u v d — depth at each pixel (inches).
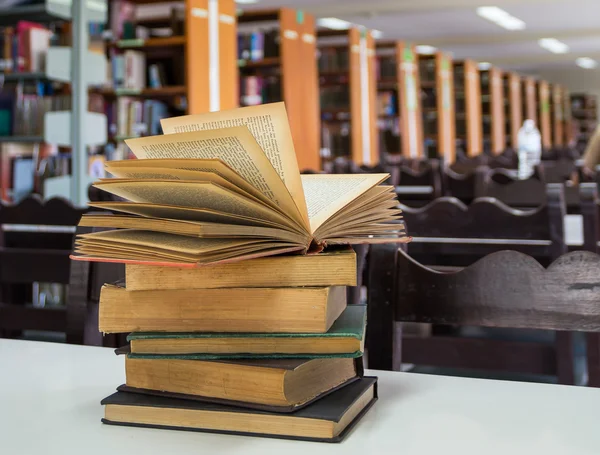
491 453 25.8
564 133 1057.5
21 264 96.7
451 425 28.8
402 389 33.8
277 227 29.0
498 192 129.7
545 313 41.3
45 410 30.9
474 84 613.9
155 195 29.6
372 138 426.3
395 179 199.9
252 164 28.0
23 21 262.8
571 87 1057.5
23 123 257.0
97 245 28.1
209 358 28.2
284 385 27.2
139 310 29.4
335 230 30.5
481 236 83.8
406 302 44.2
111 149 282.2
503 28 661.3
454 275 43.2
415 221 85.4
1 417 30.0
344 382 30.6
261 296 28.1
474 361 76.3
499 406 31.1
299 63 350.6
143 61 287.4
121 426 28.8
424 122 540.7
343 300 31.6
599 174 141.0
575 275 40.9
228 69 294.8
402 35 684.7
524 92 848.3
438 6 538.9
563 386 34.2
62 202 105.3
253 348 28.4
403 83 462.3
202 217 29.3
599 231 98.0
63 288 178.1
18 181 258.4
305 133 354.6
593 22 639.8
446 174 201.5
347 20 608.7
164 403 28.4
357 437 27.4
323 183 32.9
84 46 242.7
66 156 264.1
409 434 27.7
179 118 30.7
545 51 827.4
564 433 27.8
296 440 27.0
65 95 271.7
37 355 40.6
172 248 26.5
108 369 37.5
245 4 541.0
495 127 693.9
